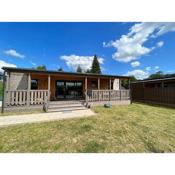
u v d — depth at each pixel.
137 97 14.85
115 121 5.96
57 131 4.59
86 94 9.67
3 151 3.25
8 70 7.29
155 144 3.70
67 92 12.16
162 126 5.31
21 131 4.55
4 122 5.42
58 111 7.80
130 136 4.25
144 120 6.22
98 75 10.24
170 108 9.85
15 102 7.42
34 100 7.96
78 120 6.04
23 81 10.34
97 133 4.46
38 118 6.11
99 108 9.28
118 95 11.20
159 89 11.90
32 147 3.45
